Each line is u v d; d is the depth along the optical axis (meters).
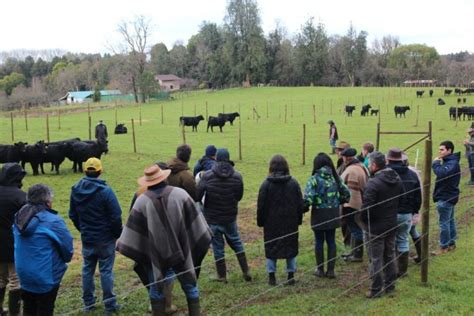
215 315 7.30
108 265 7.44
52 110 70.56
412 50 126.69
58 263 6.22
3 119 54.72
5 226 7.08
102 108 73.44
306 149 29.09
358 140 32.53
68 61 163.38
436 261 9.51
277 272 9.19
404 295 7.91
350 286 8.43
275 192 8.16
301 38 118.81
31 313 6.29
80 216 7.37
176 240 6.25
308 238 11.59
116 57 101.12
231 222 8.61
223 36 118.06
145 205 6.25
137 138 35.81
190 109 68.06
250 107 67.44
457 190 9.98
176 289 8.30
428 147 8.23
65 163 24.81
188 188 8.24
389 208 7.96
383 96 76.25
